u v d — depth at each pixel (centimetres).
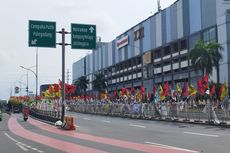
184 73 7775
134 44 10138
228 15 6594
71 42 3794
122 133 2816
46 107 6406
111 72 11931
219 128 3083
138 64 9938
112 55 11825
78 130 3231
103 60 12650
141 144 2036
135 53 10088
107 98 7662
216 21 6819
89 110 7444
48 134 2931
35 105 7956
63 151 1831
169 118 4319
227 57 6550
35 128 3712
